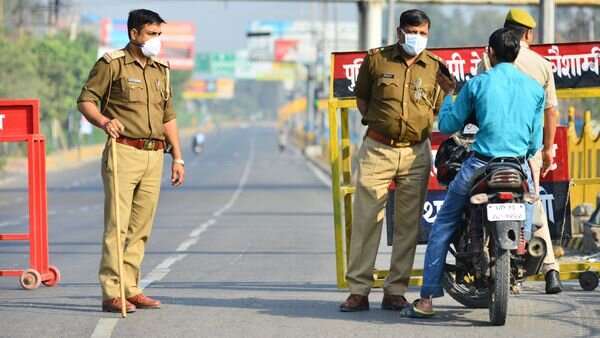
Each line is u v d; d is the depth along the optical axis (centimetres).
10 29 13925
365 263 1802
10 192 8238
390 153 1778
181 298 2008
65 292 2173
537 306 1859
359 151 1809
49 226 4528
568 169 2017
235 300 1973
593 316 1752
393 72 1756
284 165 13512
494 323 1650
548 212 2020
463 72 1984
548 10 3625
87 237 3850
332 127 1945
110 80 1780
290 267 2683
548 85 1861
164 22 1798
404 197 1798
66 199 7162
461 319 1716
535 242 1636
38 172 2294
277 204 6184
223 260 2903
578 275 2012
